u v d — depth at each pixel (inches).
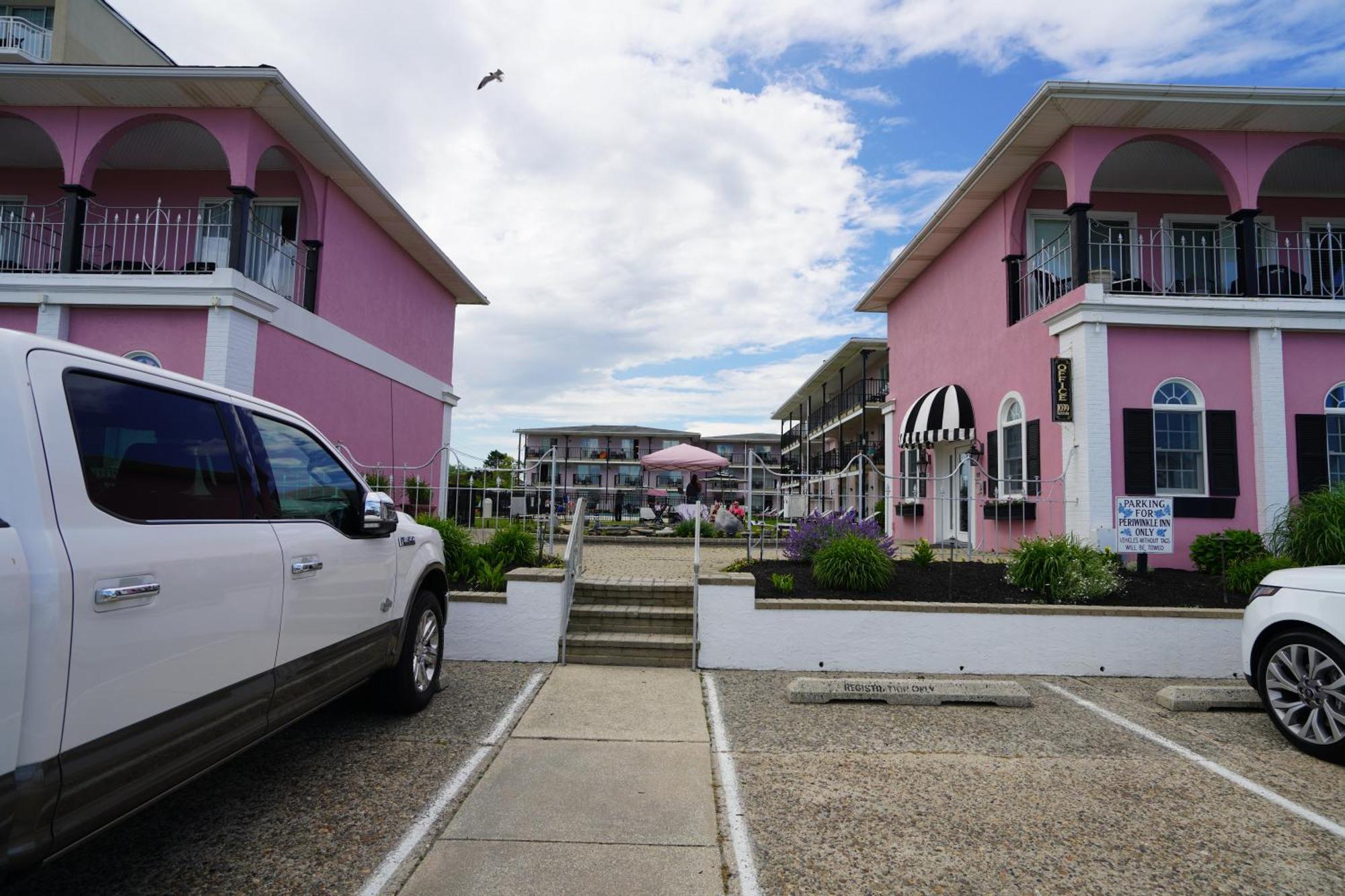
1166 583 332.8
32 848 85.2
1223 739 205.9
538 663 272.7
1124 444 402.0
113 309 429.1
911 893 123.3
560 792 160.2
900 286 724.7
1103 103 403.5
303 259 528.7
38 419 94.3
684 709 221.9
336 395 547.8
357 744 186.2
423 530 219.8
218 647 119.2
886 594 297.3
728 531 625.3
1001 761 185.9
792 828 146.2
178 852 131.0
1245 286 427.2
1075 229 425.4
